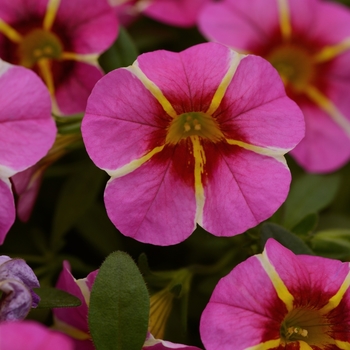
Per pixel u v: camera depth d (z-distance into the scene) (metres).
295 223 0.27
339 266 0.24
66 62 0.27
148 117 0.24
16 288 0.23
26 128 0.24
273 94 0.24
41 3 0.26
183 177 0.24
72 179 0.27
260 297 0.23
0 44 0.27
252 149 0.24
